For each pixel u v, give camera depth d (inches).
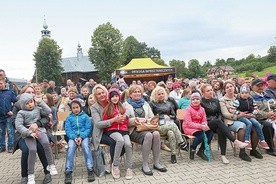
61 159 275.9
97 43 2554.1
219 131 239.8
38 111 215.8
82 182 207.3
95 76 3221.0
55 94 327.9
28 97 211.9
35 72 2716.5
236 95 282.0
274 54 2736.2
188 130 252.8
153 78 976.3
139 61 994.7
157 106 266.7
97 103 232.4
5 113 323.0
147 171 216.7
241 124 246.5
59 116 296.7
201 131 248.2
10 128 323.0
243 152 242.8
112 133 221.0
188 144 268.7
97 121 222.4
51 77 2679.6
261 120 262.7
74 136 222.7
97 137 222.8
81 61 3309.5
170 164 240.5
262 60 2906.0
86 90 328.2
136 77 941.8
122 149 223.3
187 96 331.6
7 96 324.8
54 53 2694.4
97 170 219.5
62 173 233.0
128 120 232.2
